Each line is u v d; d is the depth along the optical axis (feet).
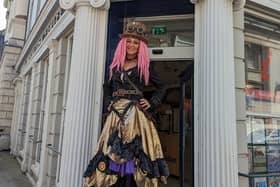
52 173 14.55
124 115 7.39
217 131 8.16
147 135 7.39
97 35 9.84
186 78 10.66
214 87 8.40
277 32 11.87
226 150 8.13
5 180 20.52
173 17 10.82
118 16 10.98
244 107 10.05
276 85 11.62
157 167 7.14
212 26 8.74
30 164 21.15
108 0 10.01
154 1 10.66
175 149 19.94
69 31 14.66
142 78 8.04
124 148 7.02
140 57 8.12
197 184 8.41
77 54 9.57
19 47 42.14
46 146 15.65
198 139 8.62
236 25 10.46
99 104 9.45
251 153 10.36
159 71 13.28
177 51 10.14
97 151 7.39
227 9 9.03
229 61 8.76
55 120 14.94
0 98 41.11
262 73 11.39
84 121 9.14
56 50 16.42
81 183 8.77
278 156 10.89
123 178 7.36
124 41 8.21
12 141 36.63
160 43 10.86
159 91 8.18
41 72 22.09
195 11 9.51
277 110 11.40
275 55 11.78
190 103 10.19
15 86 40.37
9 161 30.14
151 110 7.95
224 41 8.72
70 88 9.53
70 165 8.89
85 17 9.73
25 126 28.22
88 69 9.46
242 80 10.20
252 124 10.66
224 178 7.95
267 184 10.23
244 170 9.55
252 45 11.40
